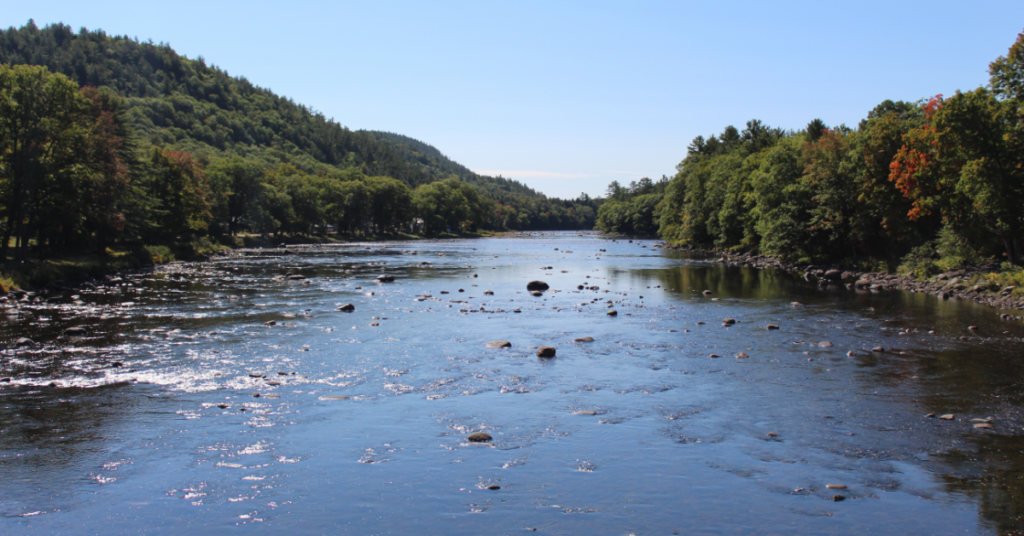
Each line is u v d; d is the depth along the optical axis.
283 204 128.38
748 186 85.38
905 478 11.72
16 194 48.94
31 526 9.91
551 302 37.12
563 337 25.78
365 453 13.00
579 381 18.78
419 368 20.33
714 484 11.49
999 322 28.47
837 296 39.59
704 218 104.69
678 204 122.88
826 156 60.25
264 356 21.92
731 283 48.97
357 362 21.11
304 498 10.90
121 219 60.28
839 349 23.19
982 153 39.59
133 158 70.94
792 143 89.75
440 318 30.73
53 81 49.72
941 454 12.87
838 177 59.16
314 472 12.02
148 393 17.27
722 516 10.22
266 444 13.49
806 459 12.69
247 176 117.56
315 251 100.19
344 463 12.46
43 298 37.66
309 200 141.62
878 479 11.68
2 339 24.66
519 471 12.08
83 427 14.52
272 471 12.07
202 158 133.88
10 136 48.56
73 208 51.91
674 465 12.40
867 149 53.78
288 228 132.50
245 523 10.01
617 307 34.88
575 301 37.59
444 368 20.33
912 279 46.25
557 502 10.74
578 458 12.76
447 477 11.79
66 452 13.00
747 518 10.15
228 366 20.41
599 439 13.85
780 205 67.19
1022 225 40.41
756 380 18.86
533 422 15.00
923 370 19.81
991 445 13.33
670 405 16.39
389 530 9.75
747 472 12.03
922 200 45.28
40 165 48.88
